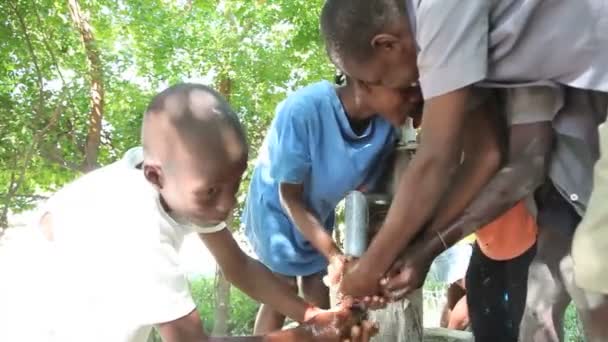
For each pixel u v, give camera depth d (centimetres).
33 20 1129
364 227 268
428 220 219
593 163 214
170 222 206
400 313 278
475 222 218
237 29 1160
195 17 1158
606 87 203
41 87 1096
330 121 288
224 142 192
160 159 196
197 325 201
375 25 212
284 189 296
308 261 320
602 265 171
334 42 223
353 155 289
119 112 1170
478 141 219
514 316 286
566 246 224
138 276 194
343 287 231
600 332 203
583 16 202
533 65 206
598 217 172
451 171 206
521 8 202
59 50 1152
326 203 303
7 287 208
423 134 206
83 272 199
